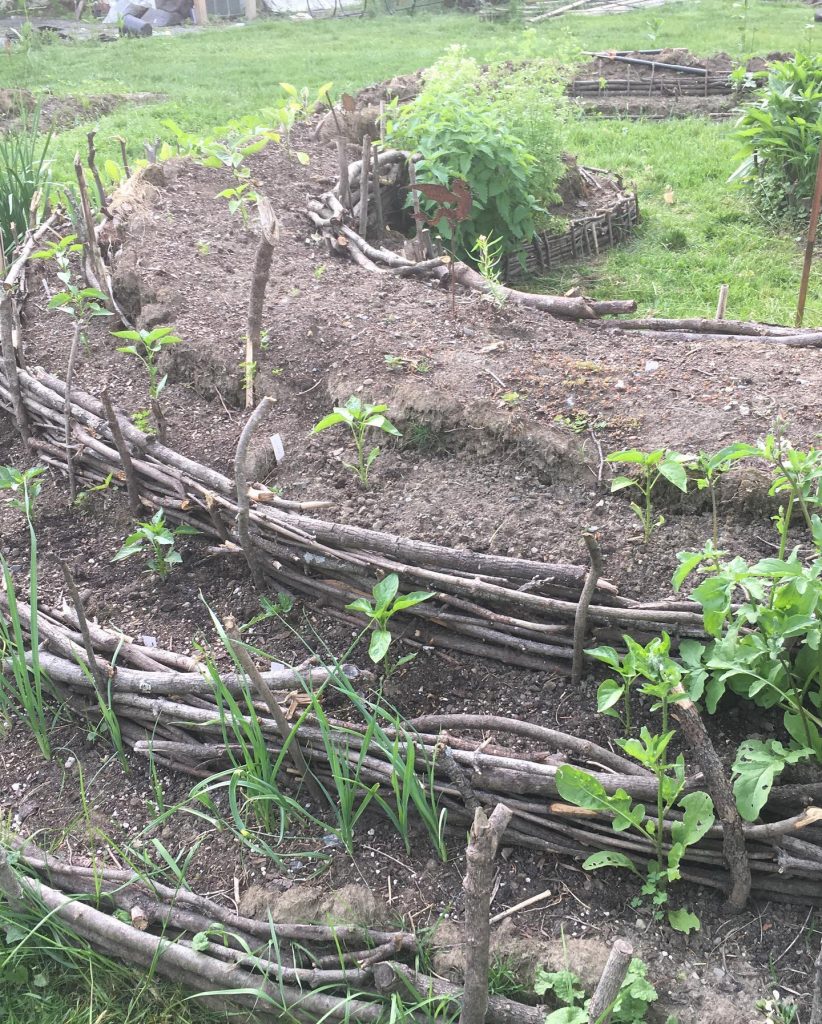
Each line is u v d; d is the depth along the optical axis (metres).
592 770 2.37
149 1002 2.25
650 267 6.21
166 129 9.03
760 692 2.36
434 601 2.78
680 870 2.25
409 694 2.64
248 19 19.27
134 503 3.34
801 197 6.68
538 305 4.21
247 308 4.02
